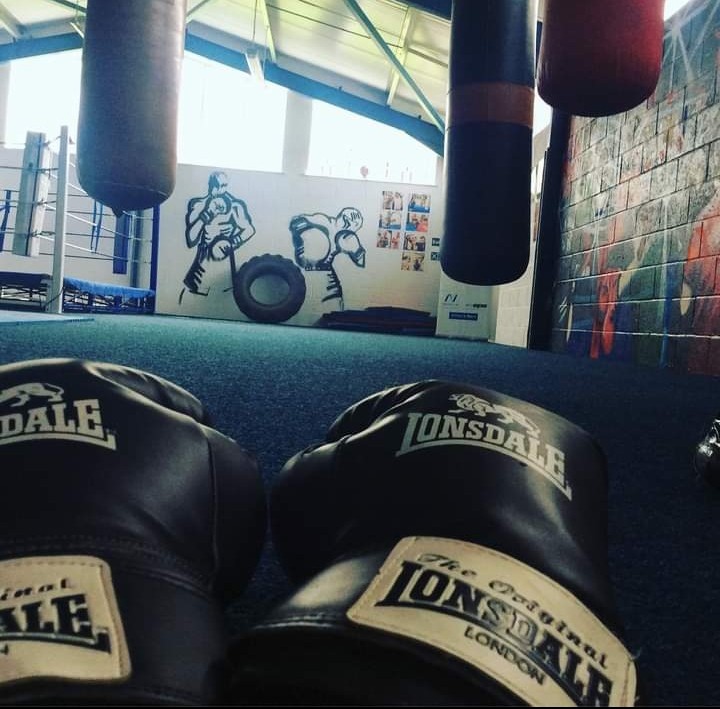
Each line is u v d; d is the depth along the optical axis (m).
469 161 1.54
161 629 0.36
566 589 0.42
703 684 0.56
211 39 8.76
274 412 1.60
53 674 0.31
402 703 0.31
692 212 4.02
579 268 5.59
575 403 2.25
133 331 4.20
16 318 4.24
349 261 9.27
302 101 9.21
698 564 0.84
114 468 0.45
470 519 0.45
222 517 0.49
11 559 0.38
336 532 0.49
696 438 1.70
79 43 8.52
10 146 9.10
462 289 8.73
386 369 2.93
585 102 1.38
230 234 9.26
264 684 0.32
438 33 6.38
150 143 1.55
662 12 1.35
